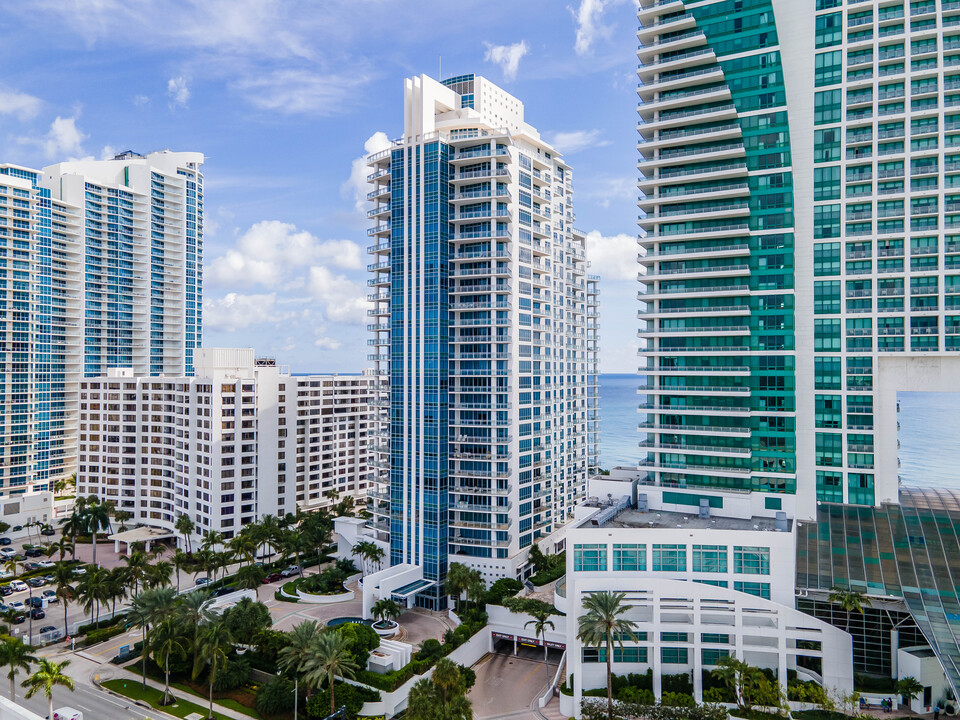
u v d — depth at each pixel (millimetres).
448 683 72625
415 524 118750
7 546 155000
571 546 89750
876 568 85812
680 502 108688
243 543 121625
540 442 129125
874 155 101312
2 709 29984
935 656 74750
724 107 110562
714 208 111000
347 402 179500
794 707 75250
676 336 112625
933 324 97812
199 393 149375
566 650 91312
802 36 105875
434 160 118750
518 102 144625
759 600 79562
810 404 103500
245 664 88938
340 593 117625
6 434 175250
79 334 199125
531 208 127562
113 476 167625
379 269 128875
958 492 109000
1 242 176375
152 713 80250
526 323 124562
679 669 82438
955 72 97500
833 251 103375
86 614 112438
